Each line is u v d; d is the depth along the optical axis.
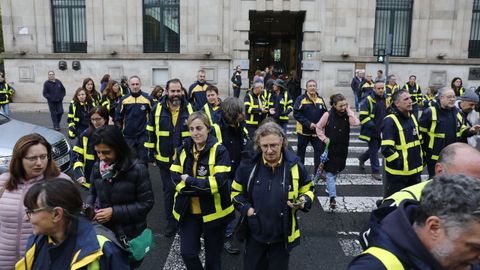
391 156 5.45
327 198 7.35
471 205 1.58
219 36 20.36
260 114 9.01
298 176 3.58
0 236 3.29
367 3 19.89
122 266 2.34
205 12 20.23
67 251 2.26
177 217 4.09
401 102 5.39
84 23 20.97
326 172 6.85
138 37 20.52
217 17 20.23
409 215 1.80
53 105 14.58
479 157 2.58
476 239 1.58
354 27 20.03
